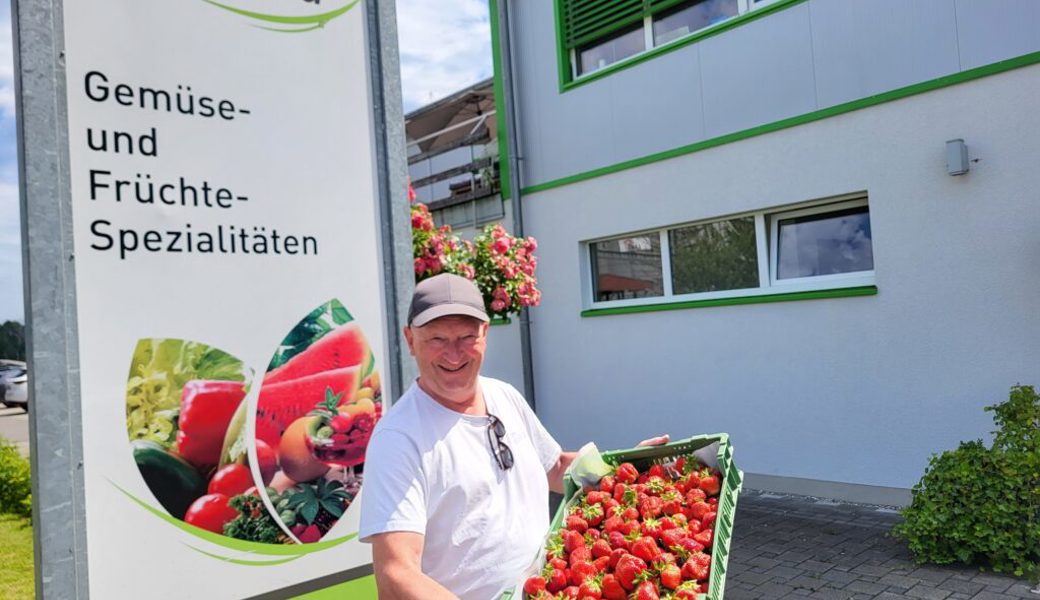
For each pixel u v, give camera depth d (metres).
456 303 2.10
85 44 2.48
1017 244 5.37
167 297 2.63
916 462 5.90
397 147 3.33
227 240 2.79
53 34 2.39
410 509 1.91
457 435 2.10
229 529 2.73
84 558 2.38
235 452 2.77
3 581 5.29
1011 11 5.37
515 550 2.10
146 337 2.57
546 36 8.63
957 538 4.61
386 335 3.24
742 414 7.00
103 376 2.47
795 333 6.60
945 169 5.68
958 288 5.65
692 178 7.33
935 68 5.74
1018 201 5.36
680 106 7.41
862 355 6.18
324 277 3.05
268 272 2.90
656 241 7.84
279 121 2.96
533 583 2.00
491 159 9.37
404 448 1.99
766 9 6.70
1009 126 5.39
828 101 6.34
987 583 4.41
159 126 2.64
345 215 3.14
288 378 2.93
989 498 4.57
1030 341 5.32
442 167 10.98
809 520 5.92
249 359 2.82
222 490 2.73
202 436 2.69
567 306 8.55
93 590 2.40
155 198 2.61
